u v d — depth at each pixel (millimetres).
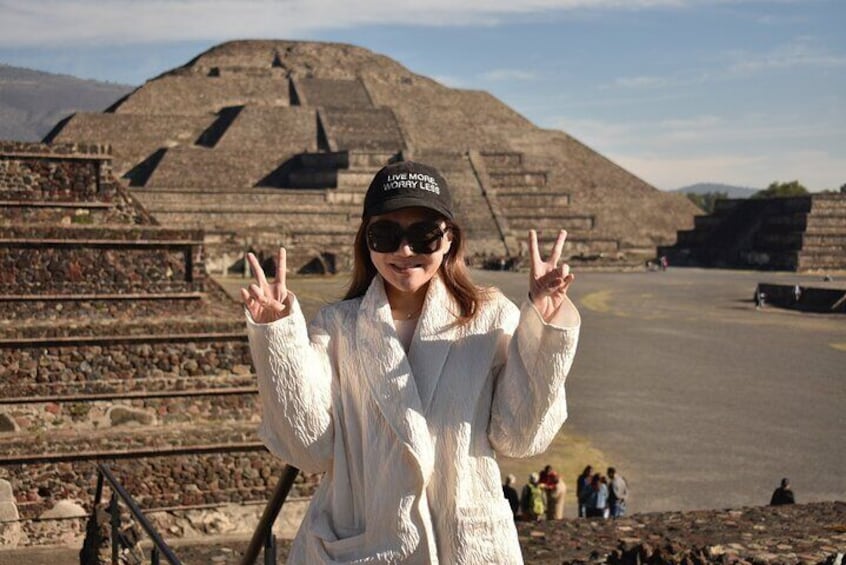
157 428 16766
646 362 43406
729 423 32094
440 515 4621
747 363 43500
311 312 47031
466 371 4680
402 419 4543
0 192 17422
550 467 22219
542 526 13617
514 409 4602
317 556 4707
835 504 14844
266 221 96375
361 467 4691
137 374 16750
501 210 114125
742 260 107938
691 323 57312
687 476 26062
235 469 16797
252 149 117062
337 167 109438
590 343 48875
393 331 4730
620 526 13578
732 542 12547
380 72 147500
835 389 37844
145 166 117500
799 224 103750
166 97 130500
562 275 4523
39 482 16078
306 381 4574
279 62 145000
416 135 133125
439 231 4723
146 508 16422
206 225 88938
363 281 5109
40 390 16312
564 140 143250
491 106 147000
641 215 132875
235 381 17156
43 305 16672
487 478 4648
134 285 17156
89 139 117188
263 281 4629
